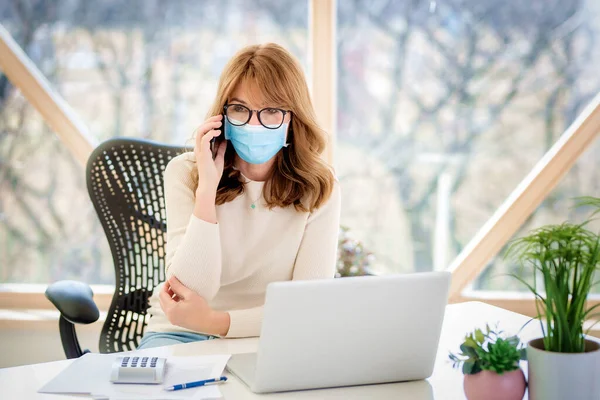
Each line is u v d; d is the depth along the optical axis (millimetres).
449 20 2754
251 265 1688
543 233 1033
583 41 2740
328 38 2719
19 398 1075
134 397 1076
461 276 2832
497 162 2814
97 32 2766
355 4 2760
